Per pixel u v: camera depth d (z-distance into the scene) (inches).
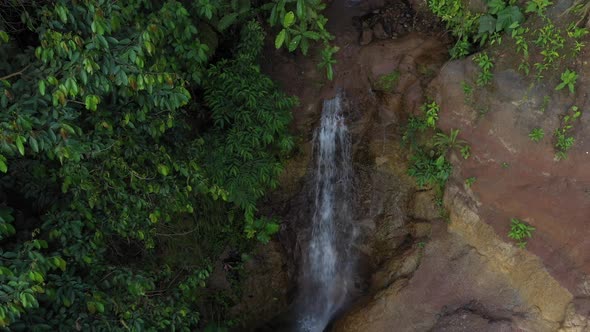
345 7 291.6
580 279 196.2
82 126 170.7
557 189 205.9
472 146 227.0
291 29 213.5
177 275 234.1
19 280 137.7
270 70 263.0
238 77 220.1
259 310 289.4
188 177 199.2
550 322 202.5
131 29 159.5
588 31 195.2
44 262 147.5
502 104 215.5
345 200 286.0
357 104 267.6
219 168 225.8
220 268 276.1
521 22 214.2
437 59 252.2
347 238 289.7
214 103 224.4
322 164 281.7
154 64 161.3
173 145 213.5
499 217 218.8
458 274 230.5
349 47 271.3
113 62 147.7
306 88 266.7
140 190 190.1
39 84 135.7
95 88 150.3
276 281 290.7
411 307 231.8
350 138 274.2
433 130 244.4
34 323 159.0
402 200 264.7
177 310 211.0
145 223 198.1
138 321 188.5
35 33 166.1
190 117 236.2
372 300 246.8
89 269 185.8
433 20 268.2
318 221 295.6
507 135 215.5
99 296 174.7
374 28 277.1
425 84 248.7
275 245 288.8
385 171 269.1
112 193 183.5
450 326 219.1
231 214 266.5
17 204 179.2
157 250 235.5
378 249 275.1
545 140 206.7
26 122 133.6
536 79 207.3
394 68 256.1
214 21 226.1
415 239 254.2
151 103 172.6
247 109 224.8
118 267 190.9
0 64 144.3
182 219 244.5
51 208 176.6
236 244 277.0
